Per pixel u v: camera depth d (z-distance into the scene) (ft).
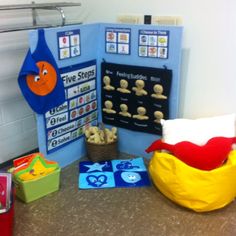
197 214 4.69
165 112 5.59
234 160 4.62
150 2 5.56
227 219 4.59
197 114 5.71
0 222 3.96
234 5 4.84
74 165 5.96
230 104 5.32
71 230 4.38
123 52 5.67
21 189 4.84
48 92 5.02
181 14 5.32
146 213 4.71
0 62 5.44
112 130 6.13
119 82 5.86
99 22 6.07
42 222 4.52
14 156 6.10
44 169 5.04
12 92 5.75
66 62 5.34
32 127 6.28
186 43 5.42
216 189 4.56
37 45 4.75
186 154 4.66
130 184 5.38
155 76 5.46
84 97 5.91
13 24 5.52
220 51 5.16
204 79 5.44
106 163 5.96
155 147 5.07
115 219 4.59
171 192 4.80
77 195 5.11
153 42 5.34
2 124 5.75
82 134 6.13
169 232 4.34
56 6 5.34
